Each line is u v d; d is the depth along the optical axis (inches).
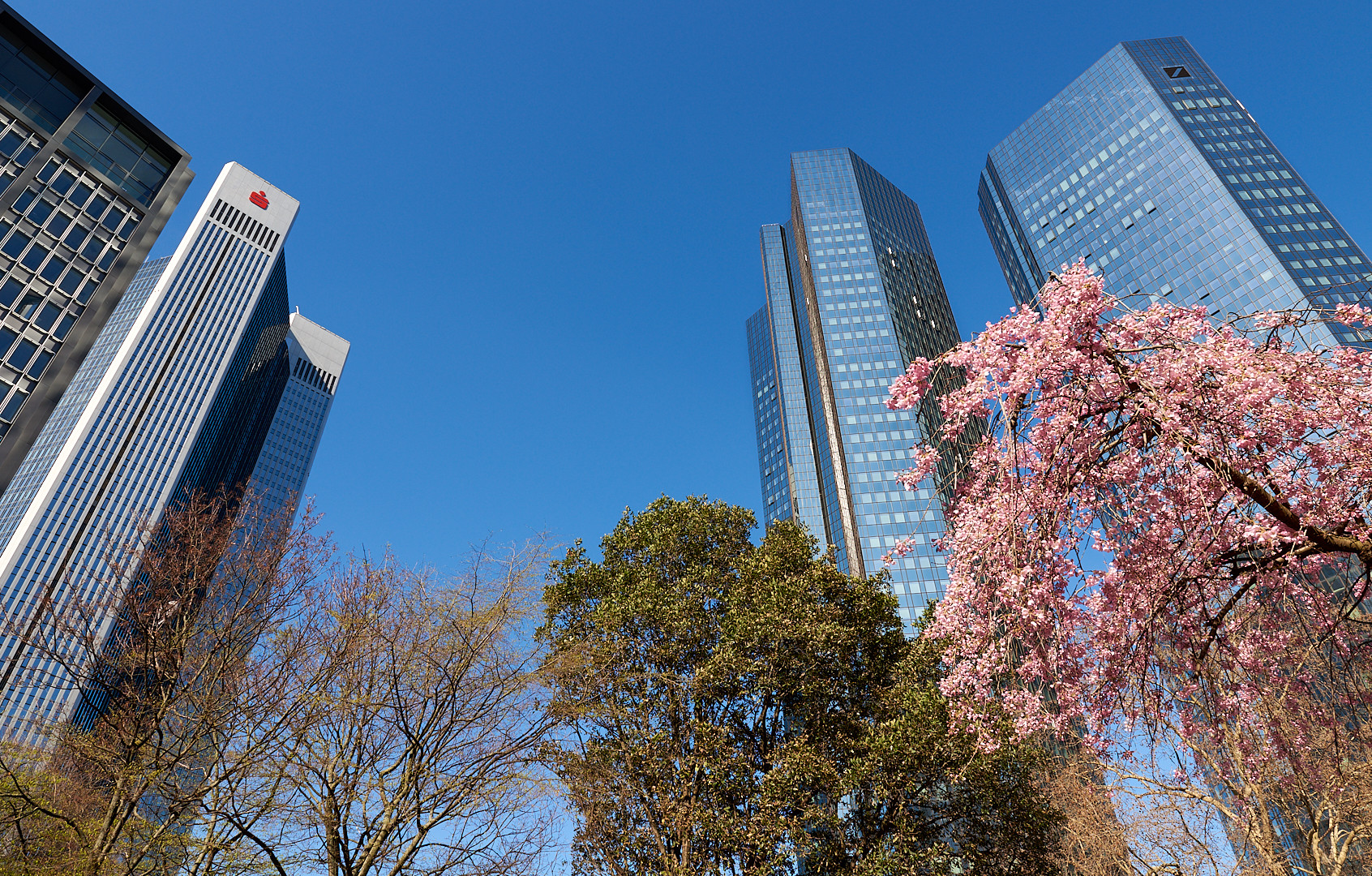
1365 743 407.5
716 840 796.0
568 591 1009.5
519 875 655.8
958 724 443.8
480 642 717.9
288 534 743.7
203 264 7012.8
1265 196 4872.0
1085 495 411.5
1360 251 4483.3
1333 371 351.6
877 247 6353.3
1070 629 410.0
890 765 792.3
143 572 719.1
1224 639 418.0
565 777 751.1
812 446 6092.5
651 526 1086.4
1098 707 414.0
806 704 889.5
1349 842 714.2
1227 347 369.1
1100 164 5753.0
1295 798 689.6
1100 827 900.0
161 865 654.5
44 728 703.1
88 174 2331.4
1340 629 383.9
